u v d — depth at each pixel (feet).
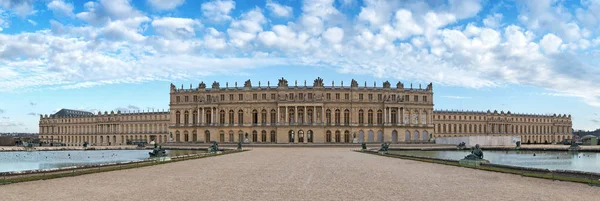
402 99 618.85
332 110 606.96
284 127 602.03
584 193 100.58
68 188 108.17
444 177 136.67
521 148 396.57
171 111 645.92
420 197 95.96
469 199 93.09
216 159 240.73
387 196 97.30
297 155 289.94
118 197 94.12
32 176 133.28
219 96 626.64
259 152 347.15
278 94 608.60
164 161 219.00
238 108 618.03
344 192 103.24
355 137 604.08
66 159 284.82
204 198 93.50
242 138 613.11
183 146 537.65
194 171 158.81
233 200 91.20
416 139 619.67
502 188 109.81
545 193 100.78
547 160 253.03
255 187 111.86
